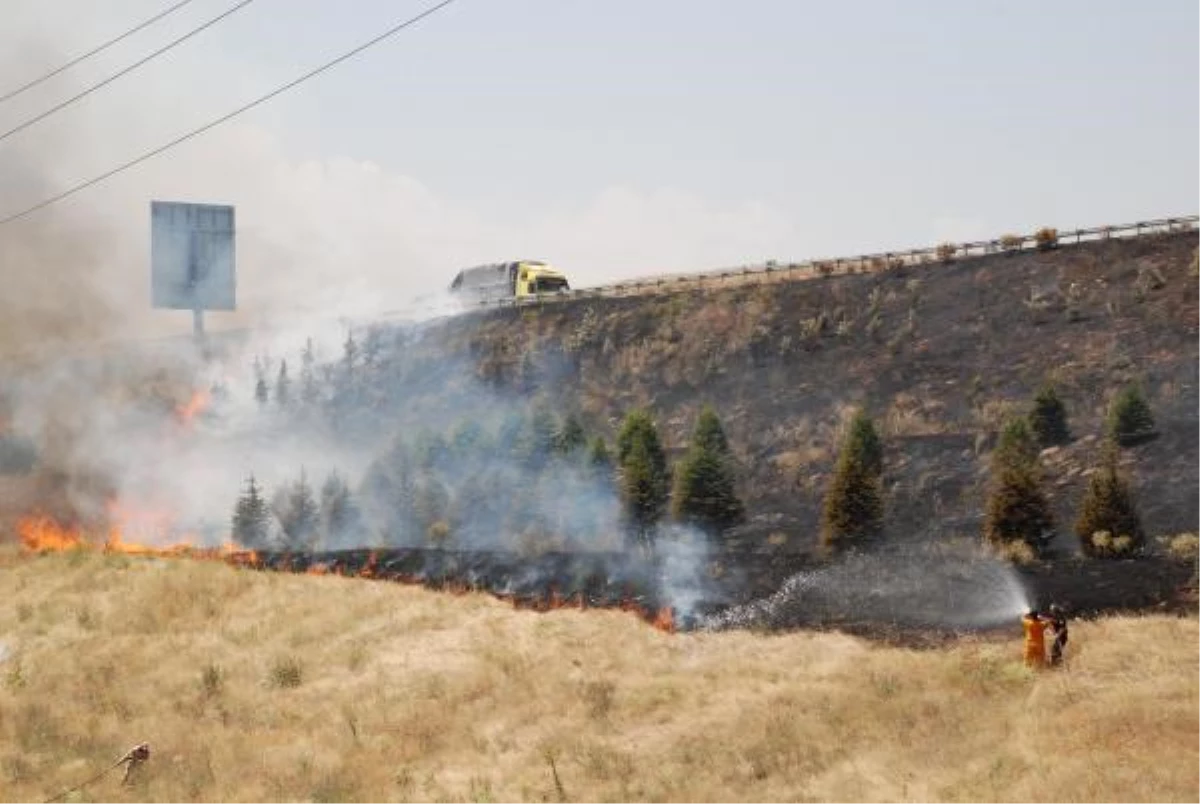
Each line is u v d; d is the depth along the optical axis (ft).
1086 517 177.78
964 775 107.45
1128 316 278.67
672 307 366.02
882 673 140.56
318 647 179.22
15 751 147.43
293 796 129.18
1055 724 112.78
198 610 199.41
